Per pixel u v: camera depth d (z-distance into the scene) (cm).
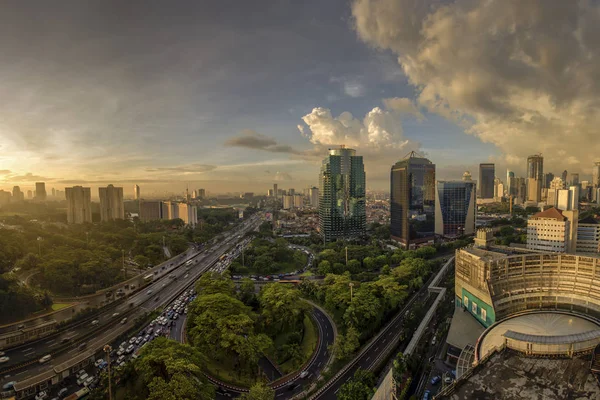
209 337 16900
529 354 9906
